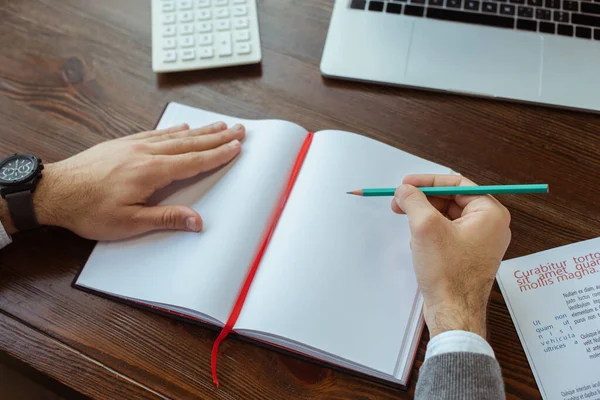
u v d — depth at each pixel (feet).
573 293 1.90
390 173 2.05
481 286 1.69
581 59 2.28
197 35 2.39
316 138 2.13
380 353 1.77
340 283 1.86
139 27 2.51
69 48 2.47
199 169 2.05
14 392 2.69
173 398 1.83
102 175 2.00
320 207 1.98
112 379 1.86
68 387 1.87
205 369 1.86
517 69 2.27
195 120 2.25
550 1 2.37
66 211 1.98
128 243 1.99
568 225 2.03
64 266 2.02
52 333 1.92
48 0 2.58
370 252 1.91
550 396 1.76
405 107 2.29
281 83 2.36
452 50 2.31
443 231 1.71
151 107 2.34
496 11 2.36
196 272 1.88
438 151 2.19
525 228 2.02
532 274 1.94
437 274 1.68
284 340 1.80
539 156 2.16
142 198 2.00
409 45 2.34
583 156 2.15
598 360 1.79
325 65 2.33
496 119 2.24
